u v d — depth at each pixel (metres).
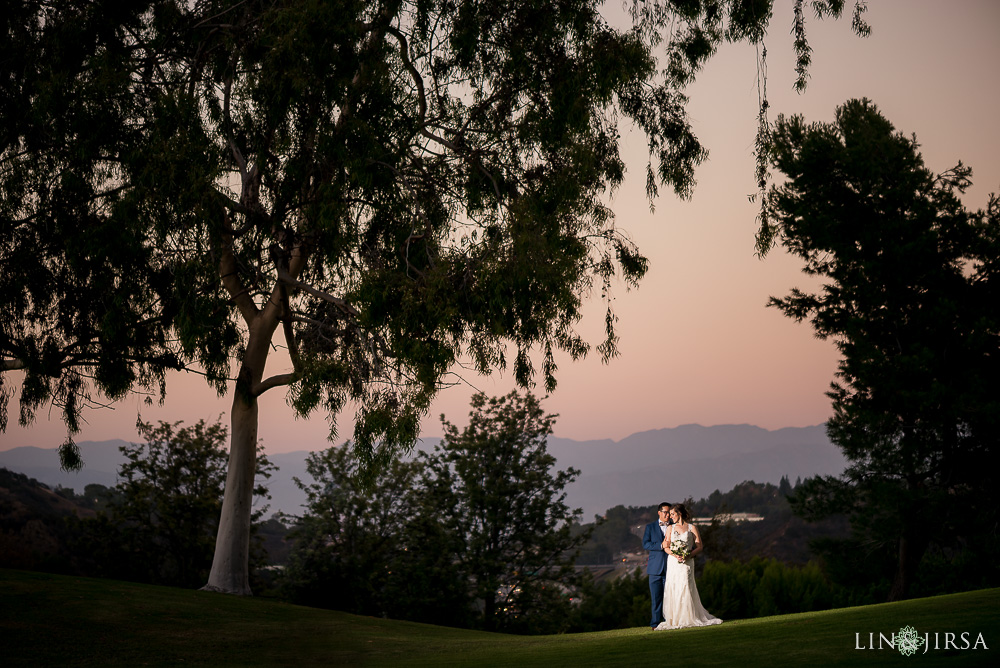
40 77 17.22
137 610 15.16
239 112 18.45
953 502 27.16
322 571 24.36
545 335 18.09
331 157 17.03
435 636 15.44
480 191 18.19
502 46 17.91
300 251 19.94
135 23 18.47
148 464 28.12
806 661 6.77
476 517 29.14
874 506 28.06
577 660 8.73
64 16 17.75
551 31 17.55
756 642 8.47
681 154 20.02
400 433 16.14
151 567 27.62
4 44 17.62
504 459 29.59
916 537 27.89
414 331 16.27
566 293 16.89
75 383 20.77
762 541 80.88
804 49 18.31
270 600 19.84
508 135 18.09
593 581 31.97
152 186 16.80
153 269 18.77
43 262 19.17
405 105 17.88
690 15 19.12
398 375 17.23
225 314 18.61
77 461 21.02
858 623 9.03
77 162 18.00
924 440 27.48
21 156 18.94
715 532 39.81
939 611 9.16
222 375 20.02
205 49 18.61
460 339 16.92
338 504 27.16
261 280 19.53
